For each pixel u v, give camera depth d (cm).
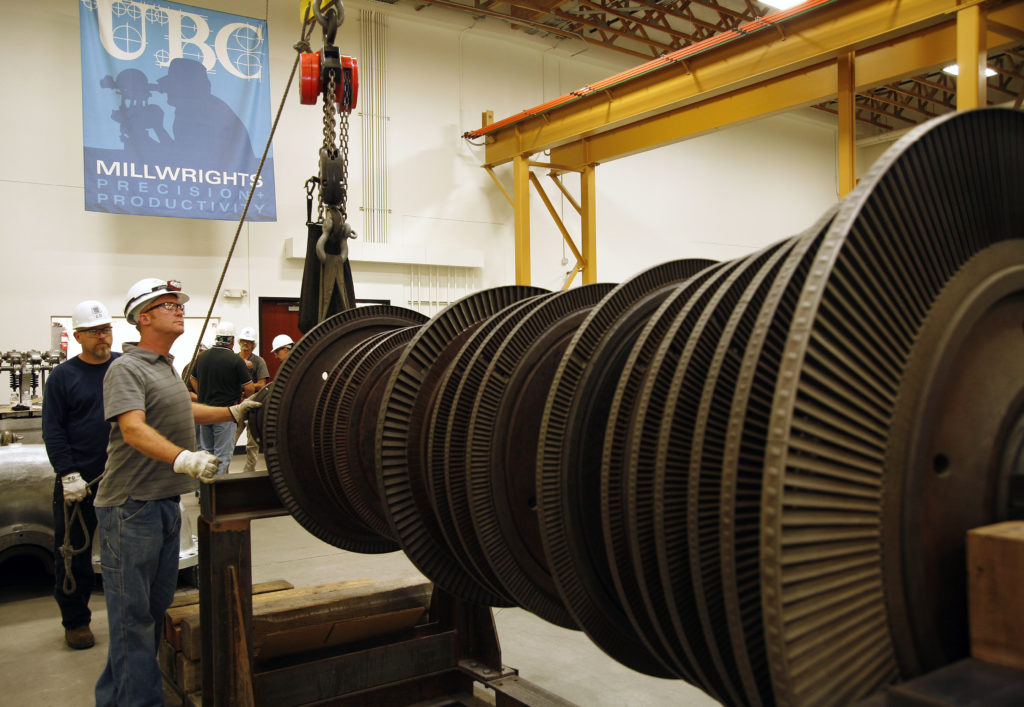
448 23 1245
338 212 349
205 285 1029
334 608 350
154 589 321
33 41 935
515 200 1097
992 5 579
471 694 334
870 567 109
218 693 279
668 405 141
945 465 114
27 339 923
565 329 222
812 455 103
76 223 953
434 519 243
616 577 161
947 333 114
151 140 955
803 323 101
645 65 839
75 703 352
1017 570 103
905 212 113
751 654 122
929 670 112
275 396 311
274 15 1096
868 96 1630
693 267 225
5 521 490
